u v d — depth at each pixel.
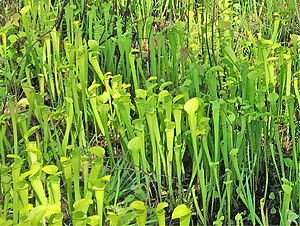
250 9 3.16
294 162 1.87
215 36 2.61
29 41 2.41
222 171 2.00
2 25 2.72
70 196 1.62
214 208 1.89
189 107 1.62
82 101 2.11
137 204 1.32
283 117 1.99
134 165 1.78
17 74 2.58
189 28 2.73
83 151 1.96
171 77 2.38
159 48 2.38
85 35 2.70
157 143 1.81
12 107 1.76
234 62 2.08
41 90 2.26
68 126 1.85
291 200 1.82
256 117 1.82
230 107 1.90
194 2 3.04
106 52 2.53
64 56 2.75
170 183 1.85
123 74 2.48
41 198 1.41
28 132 1.69
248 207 1.75
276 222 1.87
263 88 1.87
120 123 1.91
